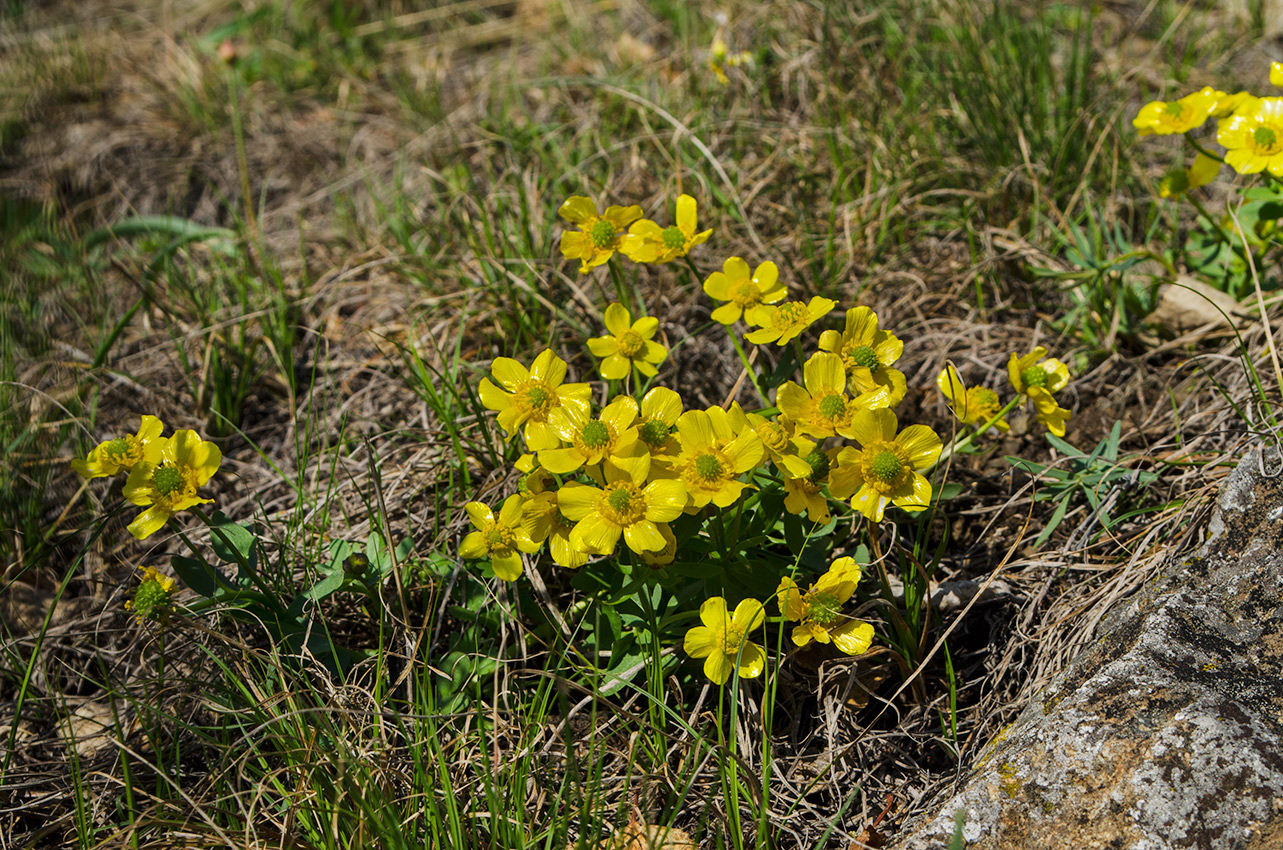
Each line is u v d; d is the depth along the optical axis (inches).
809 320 23.3
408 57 40.6
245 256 30.2
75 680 25.1
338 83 39.4
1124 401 26.2
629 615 23.4
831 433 22.6
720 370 27.2
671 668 23.4
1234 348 25.8
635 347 23.4
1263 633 22.1
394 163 34.6
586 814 21.6
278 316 28.9
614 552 23.2
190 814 22.7
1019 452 25.9
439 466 25.7
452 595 24.3
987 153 29.4
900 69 31.6
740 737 23.2
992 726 23.2
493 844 21.8
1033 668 23.5
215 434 28.0
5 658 25.0
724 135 30.6
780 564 23.6
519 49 39.9
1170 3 35.9
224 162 36.4
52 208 33.4
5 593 25.8
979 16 32.9
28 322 29.8
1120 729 21.6
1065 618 23.6
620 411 22.3
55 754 24.2
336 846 22.0
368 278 29.8
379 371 27.6
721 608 22.3
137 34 44.5
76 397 27.8
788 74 32.2
